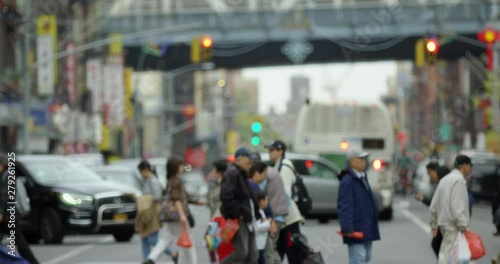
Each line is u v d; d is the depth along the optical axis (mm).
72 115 135250
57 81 131875
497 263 35156
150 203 40750
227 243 32094
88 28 154250
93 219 54656
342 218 31125
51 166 56750
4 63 114750
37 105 114938
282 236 36500
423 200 36656
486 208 103812
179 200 36844
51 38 115875
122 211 55375
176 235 37219
